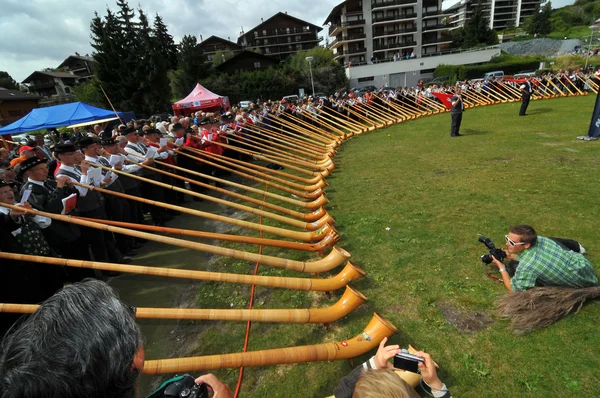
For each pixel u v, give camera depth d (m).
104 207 5.10
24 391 0.77
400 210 5.91
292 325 3.54
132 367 0.95
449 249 4.48
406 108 20.08
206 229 6.36
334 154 10.72
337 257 4.20
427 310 3.45
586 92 20.28
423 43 56.91
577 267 3.09
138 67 39.34
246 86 46.88
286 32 71.25
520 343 2.94
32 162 4.09
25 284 3.52
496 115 15.67
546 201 5.59
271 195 6.52
